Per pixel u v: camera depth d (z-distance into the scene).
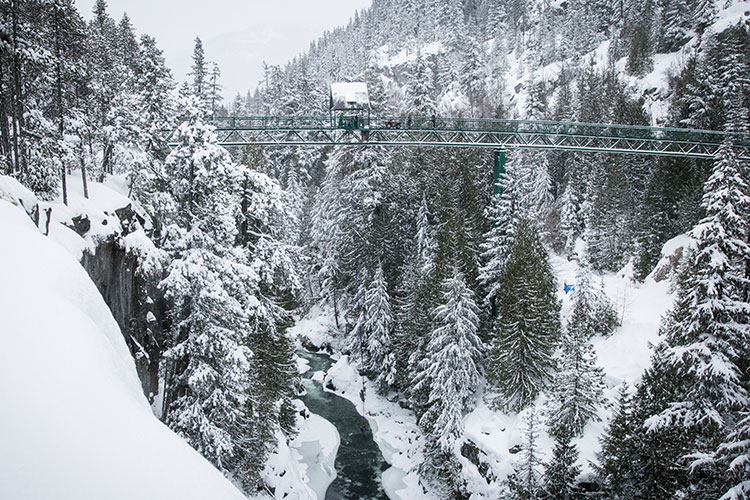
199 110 18.78
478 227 40.06
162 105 27.52
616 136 46.38
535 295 28.69
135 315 22.97
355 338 44.25
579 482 22.50
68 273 10.34
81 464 4.86
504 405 28.77
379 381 42.22
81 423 5.55
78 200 23.52
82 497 4.39
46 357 6.57
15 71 21.66
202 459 6.07
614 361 30.16
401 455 33.59
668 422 16.55
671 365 17.12
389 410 39.22
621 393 21.11
